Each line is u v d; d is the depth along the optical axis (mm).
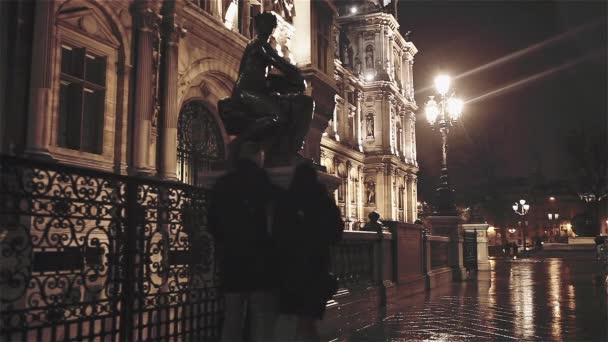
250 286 4082
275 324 4539
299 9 17578
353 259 8289
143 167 11125
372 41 39188
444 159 17891
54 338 4047
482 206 60094
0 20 8102
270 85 6363
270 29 6316
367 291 8336
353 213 35406
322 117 17172
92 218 4469
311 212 4121
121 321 4645
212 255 5680
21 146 8312
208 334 5668
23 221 6887
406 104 42688
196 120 14508
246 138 5879
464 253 18594
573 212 78750
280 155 5996
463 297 10750
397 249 10523
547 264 27453
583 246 43500
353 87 36438
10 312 3805
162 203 5184
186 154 13906
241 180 4207
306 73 16641
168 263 5191
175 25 12188
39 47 8539
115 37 11070
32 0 8656
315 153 16438
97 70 10875
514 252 40344
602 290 12258
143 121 11273
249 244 4121
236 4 15734
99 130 10664
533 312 8453
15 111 8234
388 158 37406
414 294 11430
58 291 6988
